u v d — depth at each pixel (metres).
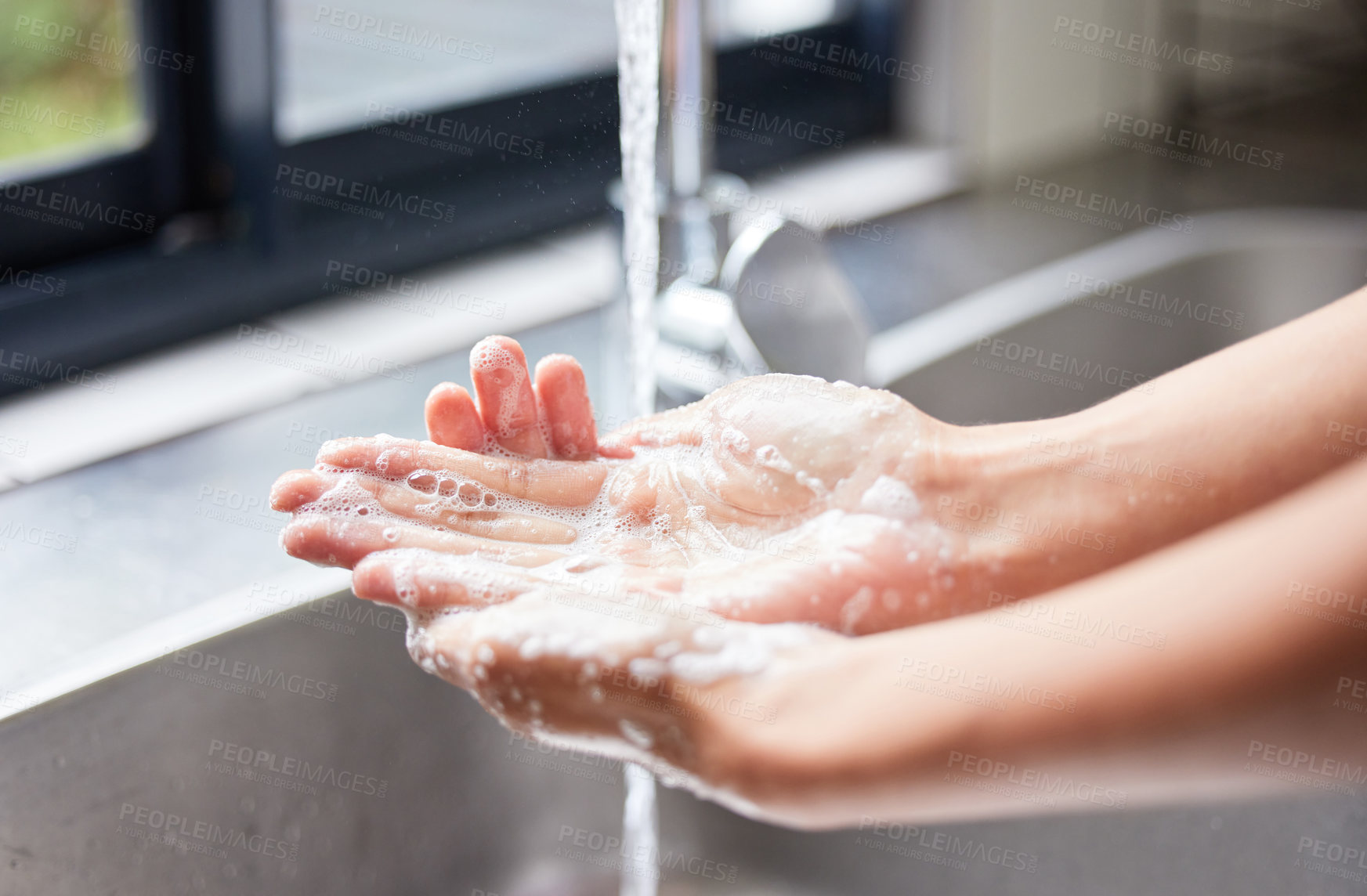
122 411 0.99
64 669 0.84
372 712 0.90
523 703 0.76
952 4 1.21
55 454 0.96
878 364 0.99
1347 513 0.70
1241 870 0.92
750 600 0.83
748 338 0.92
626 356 0.94
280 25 1.04
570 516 0.86
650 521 0.86
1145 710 0.70
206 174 1.05
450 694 0.91
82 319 1.01
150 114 1.03
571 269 1.11
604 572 0.83
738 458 0.87
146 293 1.03
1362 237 1.11
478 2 1.19
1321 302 1.12
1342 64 1.80
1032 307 1.04
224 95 1.03
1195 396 0.85
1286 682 0.69
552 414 0.86
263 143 1.04
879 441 0.86
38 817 0.83
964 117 1.25
